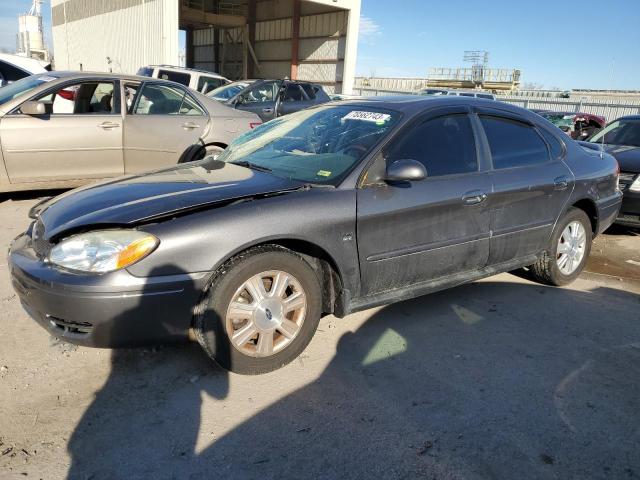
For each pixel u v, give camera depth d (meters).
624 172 6.45
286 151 3.72
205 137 7.05
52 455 2.33
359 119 3.71
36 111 5.90
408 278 3.51
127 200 2.98
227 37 30.91
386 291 3.46
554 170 4.29
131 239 2.63
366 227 3.20
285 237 2.91
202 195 2.99
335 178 3.23
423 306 4.05
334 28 25.39
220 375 2.98
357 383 2.97
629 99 39.06
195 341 3.30
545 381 3.08
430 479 2.28
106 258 2.61
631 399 2.93
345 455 2.40
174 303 2.69
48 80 6.31
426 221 3.46
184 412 2.66
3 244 4.99
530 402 2.86
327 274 3.25
